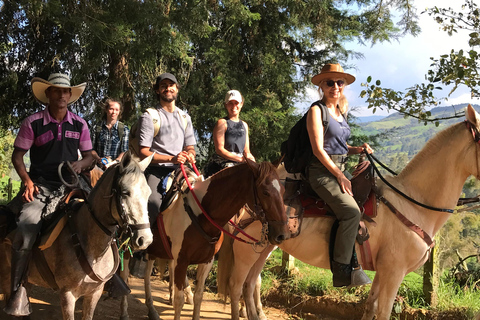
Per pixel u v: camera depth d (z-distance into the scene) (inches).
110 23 325.7
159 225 182.9
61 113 158.2
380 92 229.9
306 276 256.7
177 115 198.7
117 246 154.3
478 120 160.1
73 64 364.8
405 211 167.0
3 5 359.9
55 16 313.1
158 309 233.0
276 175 155.8
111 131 262.1
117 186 133.3
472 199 177.8
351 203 160.7
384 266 165.9
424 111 228.5
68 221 145.9
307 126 166.2
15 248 143.9
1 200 624.4
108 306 228.4
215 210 169.6
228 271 188.2
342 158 172.2
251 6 447.5
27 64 398.9
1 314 192.7
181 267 175.0
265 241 158.7
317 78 173.3
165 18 345.4
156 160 183.5
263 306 243.8
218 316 226.5
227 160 210.5
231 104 212.8
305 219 171.2
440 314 204.8
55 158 157.6
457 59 212.1
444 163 165.9
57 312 210.2
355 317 219.8
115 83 370.9
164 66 392.2
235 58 455.2
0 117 418.0
